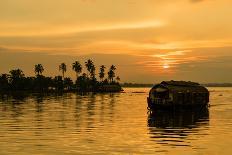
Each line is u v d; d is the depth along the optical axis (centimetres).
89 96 16788
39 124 5025
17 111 7431
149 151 3105
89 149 3169
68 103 10544
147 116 6412
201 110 7962
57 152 3039
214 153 3044
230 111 7606
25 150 3114
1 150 3112
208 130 4484
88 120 5612
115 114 6756
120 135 3991
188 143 3491
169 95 7544
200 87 8225
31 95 18200
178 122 5516
